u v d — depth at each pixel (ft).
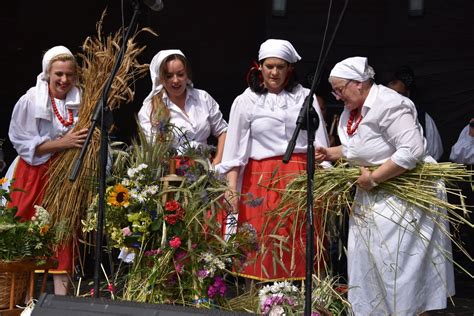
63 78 22.07
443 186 18.95
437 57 35.22
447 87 35.24
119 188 17.98
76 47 35.42
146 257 18.31
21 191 20.36
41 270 20.79
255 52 35.53
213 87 35.68
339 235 19.88
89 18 35.35
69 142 21.56
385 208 18.97
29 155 21.71
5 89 35.35
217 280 18.33
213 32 35.53
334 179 19.36
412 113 19.01
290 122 20.98
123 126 34.37
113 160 20.54
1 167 29.48
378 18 35.42
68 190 21.45
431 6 35.14
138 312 14.05
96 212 18.62
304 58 35.40
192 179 18.24
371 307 19.04
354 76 19.10
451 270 19.40
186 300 18.20
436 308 18.95
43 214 18.83
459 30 34.99
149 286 18.02
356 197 19.43
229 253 18.52
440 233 19.03
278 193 20.83
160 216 18.02
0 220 18.66
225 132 23.09
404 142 18.65
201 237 18.20
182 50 35.53
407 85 30.91
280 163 20.93
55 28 35.37
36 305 14.66
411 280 18.75
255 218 20.92
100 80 22.02
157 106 21.89
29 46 35.42
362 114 19.24
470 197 33.40
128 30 17.12
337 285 19.03
